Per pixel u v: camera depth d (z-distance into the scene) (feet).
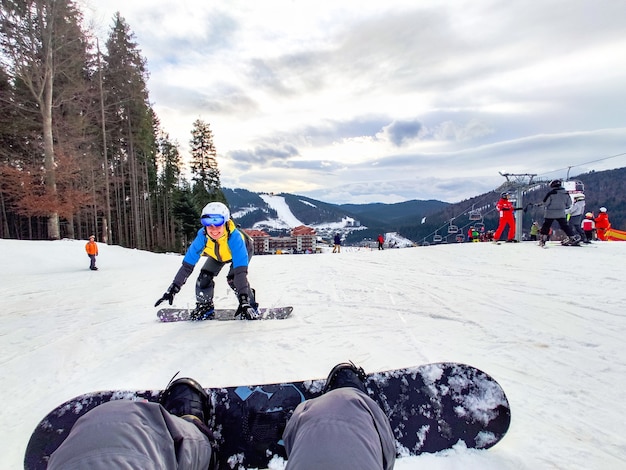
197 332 12.10
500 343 9.89
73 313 16.43
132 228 125.70
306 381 5.86
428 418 5.58
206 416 5.50
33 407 7.43
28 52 63.10
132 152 107.24
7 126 76.79
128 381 8.34
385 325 12.16
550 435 5.67
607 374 7.73
